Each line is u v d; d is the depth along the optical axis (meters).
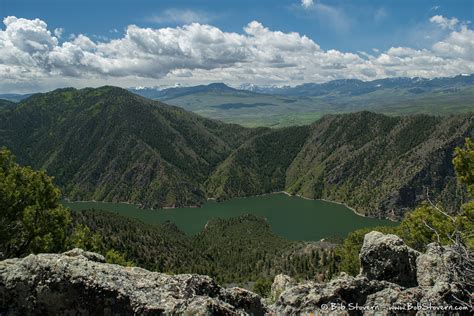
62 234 38.25
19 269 16.08
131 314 15.09
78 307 15.38
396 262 19.73
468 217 33.12
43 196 37.88
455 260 19.45
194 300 15.38
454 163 36.91
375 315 16.47
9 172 37.66
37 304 15.55
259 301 18.08
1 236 33.97
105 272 16.27
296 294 17.78
